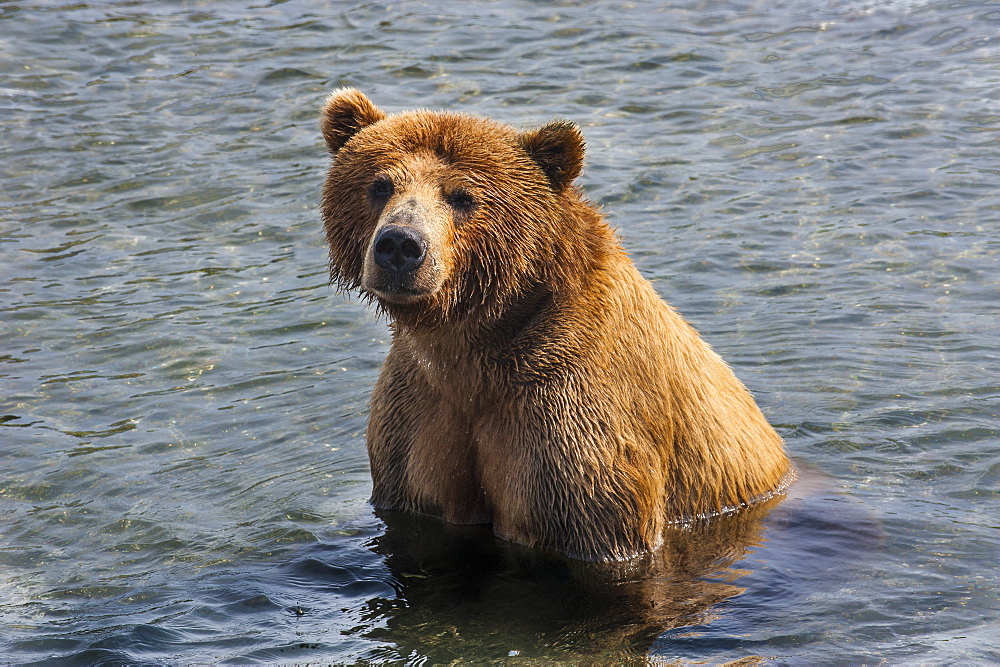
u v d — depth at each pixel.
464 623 9.45
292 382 14.45
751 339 15.19
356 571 10.28
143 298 16.59
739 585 9.94
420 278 8.80
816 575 10.10
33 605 9.88
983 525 10.97
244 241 18.27
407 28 26.92
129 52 25.69
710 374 11.23
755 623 9.35
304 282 17.03
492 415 10.14
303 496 11.80
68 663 8.88
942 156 20.38
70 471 12.48
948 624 9.28
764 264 17.08
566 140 9.57
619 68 24.62
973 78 23.72
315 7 28.36
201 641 9.20
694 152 20.81
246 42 26.20
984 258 16.97
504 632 9.32
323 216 9.84
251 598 9.86
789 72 24.41
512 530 10.33
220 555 10.69
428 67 24.62
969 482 11.88
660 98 23.16
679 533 10.72
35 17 27.30
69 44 26.02
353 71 24.41
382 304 9.59
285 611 9.67
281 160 20.86
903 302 15.91
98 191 19.89
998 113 22.00
